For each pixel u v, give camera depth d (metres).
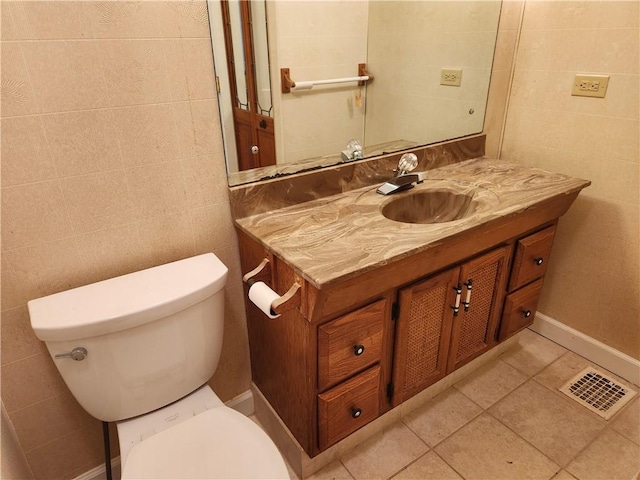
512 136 1.98
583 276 1.89
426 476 1.45
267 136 1.39
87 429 1.32
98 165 1.08
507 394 1.78
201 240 1.33
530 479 1.44
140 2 1.01
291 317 1.21
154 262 1.26
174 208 1.24
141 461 1.03
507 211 1.36
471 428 1.63
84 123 1.03
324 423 1.29
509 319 1.77
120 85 1.05
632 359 1.81
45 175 1.02
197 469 1.01
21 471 1.17
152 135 1.13
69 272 1.13
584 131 1.71
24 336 1.12
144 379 1.14
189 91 1.15
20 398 1.17
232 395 1.66
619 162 1.64
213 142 1.24
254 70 1.29
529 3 1.74
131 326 1.05
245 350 1.61
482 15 1.71
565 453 1.52
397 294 1.29
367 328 1.25
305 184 1.46
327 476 1.46
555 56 1.72
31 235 1.05
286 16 1.33
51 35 0.93
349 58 1.54
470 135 1.93
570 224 1.87
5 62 0.90
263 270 1.22
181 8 1.07
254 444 1.07
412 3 1.60
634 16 1.47
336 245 1.16
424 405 1.73
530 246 1.62
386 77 1.61
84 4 0.95
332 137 1.58
